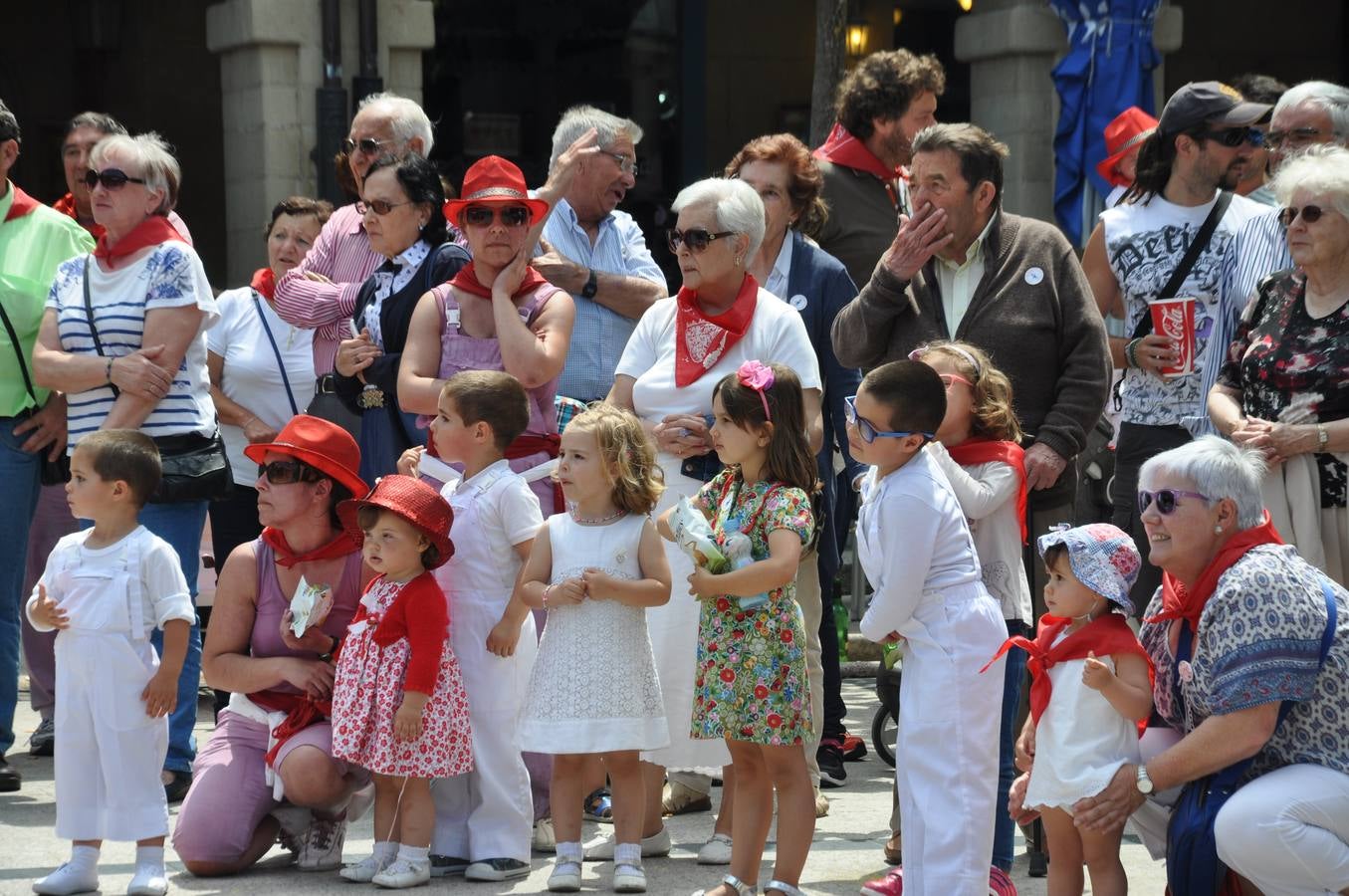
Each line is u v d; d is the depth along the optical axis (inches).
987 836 578.6
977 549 637.9
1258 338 695.1
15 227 853.8
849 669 1168.8
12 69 1843.0
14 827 751.7
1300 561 561.9
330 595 685.3
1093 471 860.6
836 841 740.7
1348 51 2068.2
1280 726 556.7
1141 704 561.0
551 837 733.9
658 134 1828.2
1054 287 679.7
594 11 1796.3
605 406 670.5
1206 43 2039.9
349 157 912.9
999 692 588.7
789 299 796.0
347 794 687.7
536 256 840.9
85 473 655.1
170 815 779.4
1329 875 538.0
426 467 724.0
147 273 796.6
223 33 1459.2
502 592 692.1
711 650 627.5
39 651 895.7
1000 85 1555.1
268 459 692.7
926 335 694.5
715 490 653.3
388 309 781.3
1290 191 671.8
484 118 1774.1
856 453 595.2
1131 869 698.8
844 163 919.7
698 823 776.9
